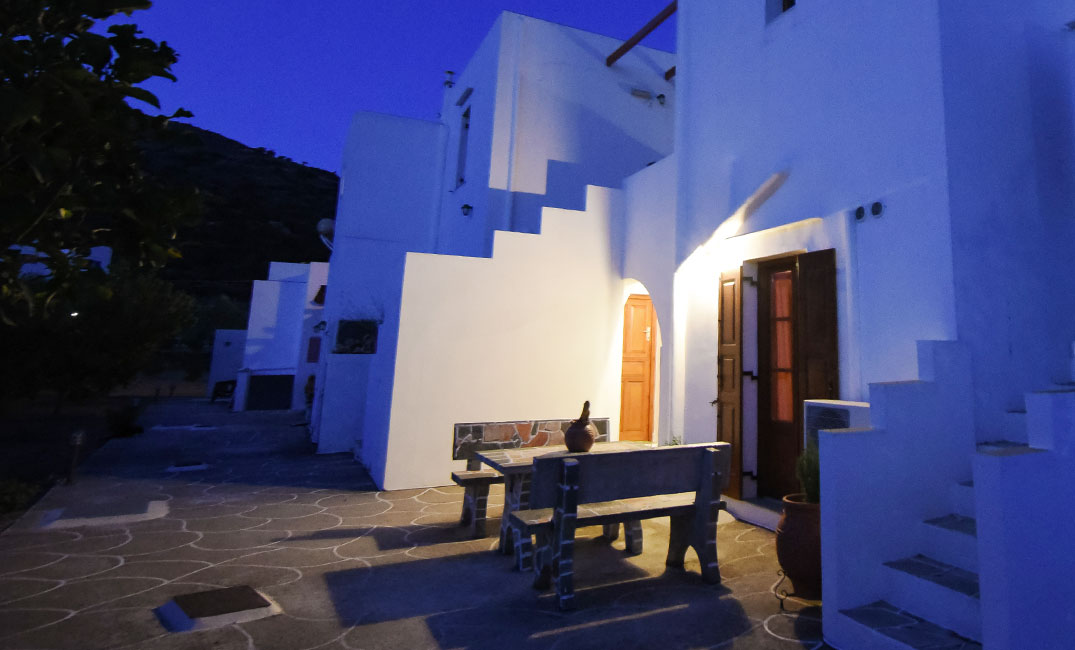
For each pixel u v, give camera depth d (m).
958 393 3.27
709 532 3.46
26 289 2.11
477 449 4.47
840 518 2.75
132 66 1.94
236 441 10.08
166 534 4.30
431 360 6.23
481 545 4.12
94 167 2.04
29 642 2.53
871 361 4.02
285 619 2.84
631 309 7.85
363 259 11.00
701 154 6.04
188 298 14.14
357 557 3.82
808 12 4.83
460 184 10.59
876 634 2.48
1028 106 4.04
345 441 8.76
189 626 2.70
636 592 3.27
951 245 3.50
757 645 2.65
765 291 5.25
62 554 3.79
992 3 4.00
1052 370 3.73
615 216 7.53
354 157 11.21
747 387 5.12
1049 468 2.27
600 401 7.18
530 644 2.61
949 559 2.84
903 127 3.90
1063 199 4.04
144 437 10.41
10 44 1.62
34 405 16.20
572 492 3.06
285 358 19.69
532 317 6.81
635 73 10.02
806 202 4.70
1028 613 2.14
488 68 9.43
